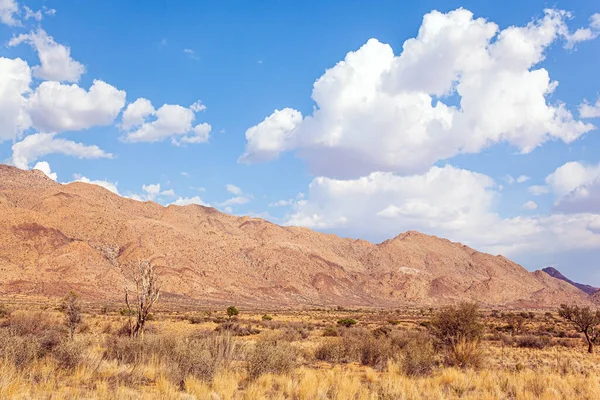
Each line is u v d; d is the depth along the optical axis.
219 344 16.42
